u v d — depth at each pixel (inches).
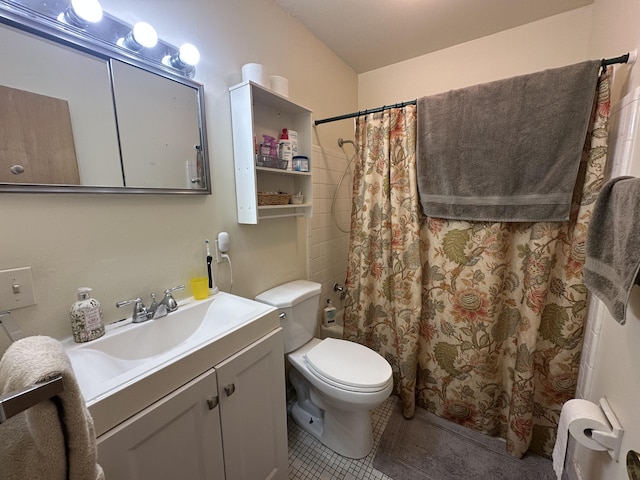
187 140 44.7
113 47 35.4
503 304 56.7
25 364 16.3
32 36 29.7
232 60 51.3
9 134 28.7
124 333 35.9
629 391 31.0
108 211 36.7
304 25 68.4
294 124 64.8
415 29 70.6
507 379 57.8
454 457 55.3
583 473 43.9
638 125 37.9
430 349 64.5
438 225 60.1
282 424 45.6
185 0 43.7
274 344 42.4
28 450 15.8
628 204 26.0
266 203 54.6
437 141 55.6
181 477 30.6
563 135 45.8
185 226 45.8
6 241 29.1
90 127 34.4
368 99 92.7
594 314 45.4
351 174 90.3
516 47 70.7
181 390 29.7
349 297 72.5
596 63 43.2
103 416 23.8
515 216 51.0
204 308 45.8
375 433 61.0
